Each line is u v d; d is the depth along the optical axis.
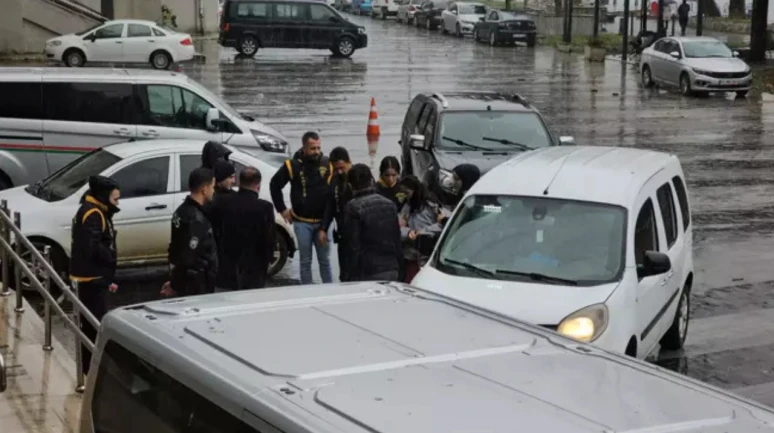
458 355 4.19
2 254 10.52
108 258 9.19
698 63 32.22
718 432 3.52
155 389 4.30
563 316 8.32
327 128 24.23
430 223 10.69
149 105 16.05
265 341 4.28
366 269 9.53
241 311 4.75
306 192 11.22
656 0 65.69
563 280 8.70
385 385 3.81
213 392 3.92
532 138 15.41
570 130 25.03
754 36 41.25
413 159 16.11
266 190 12.90
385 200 9.60
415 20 62.91
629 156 10.48
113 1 42.25
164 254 12.49
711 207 17.39
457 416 3.53
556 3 60.22
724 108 29.91
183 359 4.15
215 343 4.25
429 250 9.63
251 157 13.10
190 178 9.35
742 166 21.00
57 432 7.48
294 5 41.09
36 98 15.59
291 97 29.39
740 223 16.38
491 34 50.16
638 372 4.14
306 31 41.25
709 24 57.88
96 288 9.18
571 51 47.59
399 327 4.54
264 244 9.70
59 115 15.68
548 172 9.77
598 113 28.23
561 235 9.07
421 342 4.33
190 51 36.03
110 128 15.85
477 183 9.80
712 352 10.68
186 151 12.57
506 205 9.43
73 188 12.23
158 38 35.44
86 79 15.78
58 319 10.83
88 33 35.09
